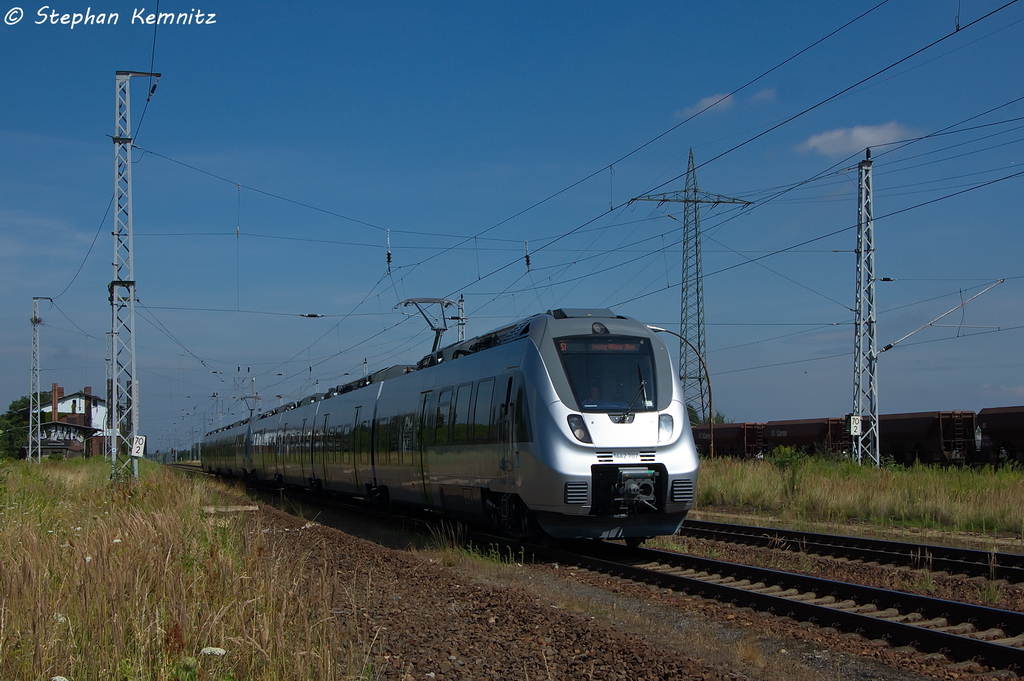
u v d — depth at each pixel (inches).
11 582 289.7
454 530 664.4
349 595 360.8
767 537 590.9
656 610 370.6
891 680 267.0
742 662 284.4
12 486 746.8
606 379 525.7
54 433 2972.4
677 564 493.4
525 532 551.5
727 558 529.3
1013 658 271.3
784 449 1164.5
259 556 382.3
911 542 610.9
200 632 252.5
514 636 303.0
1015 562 478.6
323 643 252.4
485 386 605.0
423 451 723.4
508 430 553.0
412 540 668.7
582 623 317.1
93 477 1203.9
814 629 326.6
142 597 271.4
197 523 478.0
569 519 513.3
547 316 563.5
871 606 365.4
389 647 290.0
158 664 234.2
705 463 1157.7
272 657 244.7
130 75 1066.7
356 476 948.0
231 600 285.6
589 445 501.7
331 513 967.0
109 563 318.3
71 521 506.9
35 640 228.4
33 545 349.7
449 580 416.2
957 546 590.2
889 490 816.3
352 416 976.3
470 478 621.6
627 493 498.0
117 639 238.1
